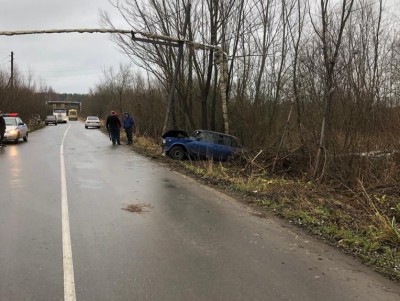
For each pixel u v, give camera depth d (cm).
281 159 1377
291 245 644
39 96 6875
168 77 2027
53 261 539
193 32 1969
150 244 623
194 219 782
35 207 838
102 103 6894
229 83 1964
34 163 1535
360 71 1144
